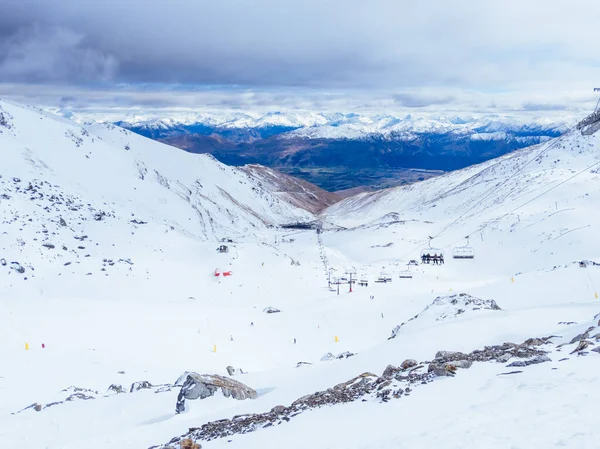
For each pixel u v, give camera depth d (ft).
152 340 213.25
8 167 515.91
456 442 43.68
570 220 477.36
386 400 63.41
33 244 375.45
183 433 75.87
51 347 195.31
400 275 410.93
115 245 420.77
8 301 248.73
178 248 444.96
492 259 450.71
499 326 119.96
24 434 93.04
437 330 124.88
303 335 230.48
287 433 59.67
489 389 57.77
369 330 230.27
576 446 38.99
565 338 86.58
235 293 366.22
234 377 128.98
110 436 83.35
